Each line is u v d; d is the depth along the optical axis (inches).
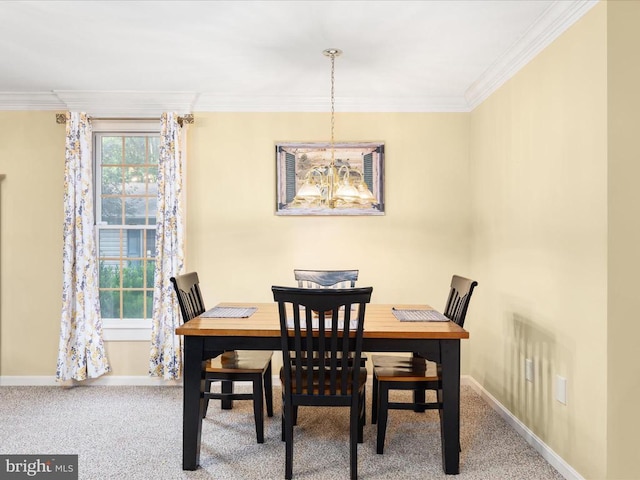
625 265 83.2
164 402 141.5
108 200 163.8
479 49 118.2
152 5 96.0
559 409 99.3
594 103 86.9
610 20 83.0
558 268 99.8
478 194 152.5
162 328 155.2
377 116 161.5
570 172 95.2
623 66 83.0
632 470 83.5
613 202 83.0
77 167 153.6
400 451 108.7
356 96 157.6
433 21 103.2
